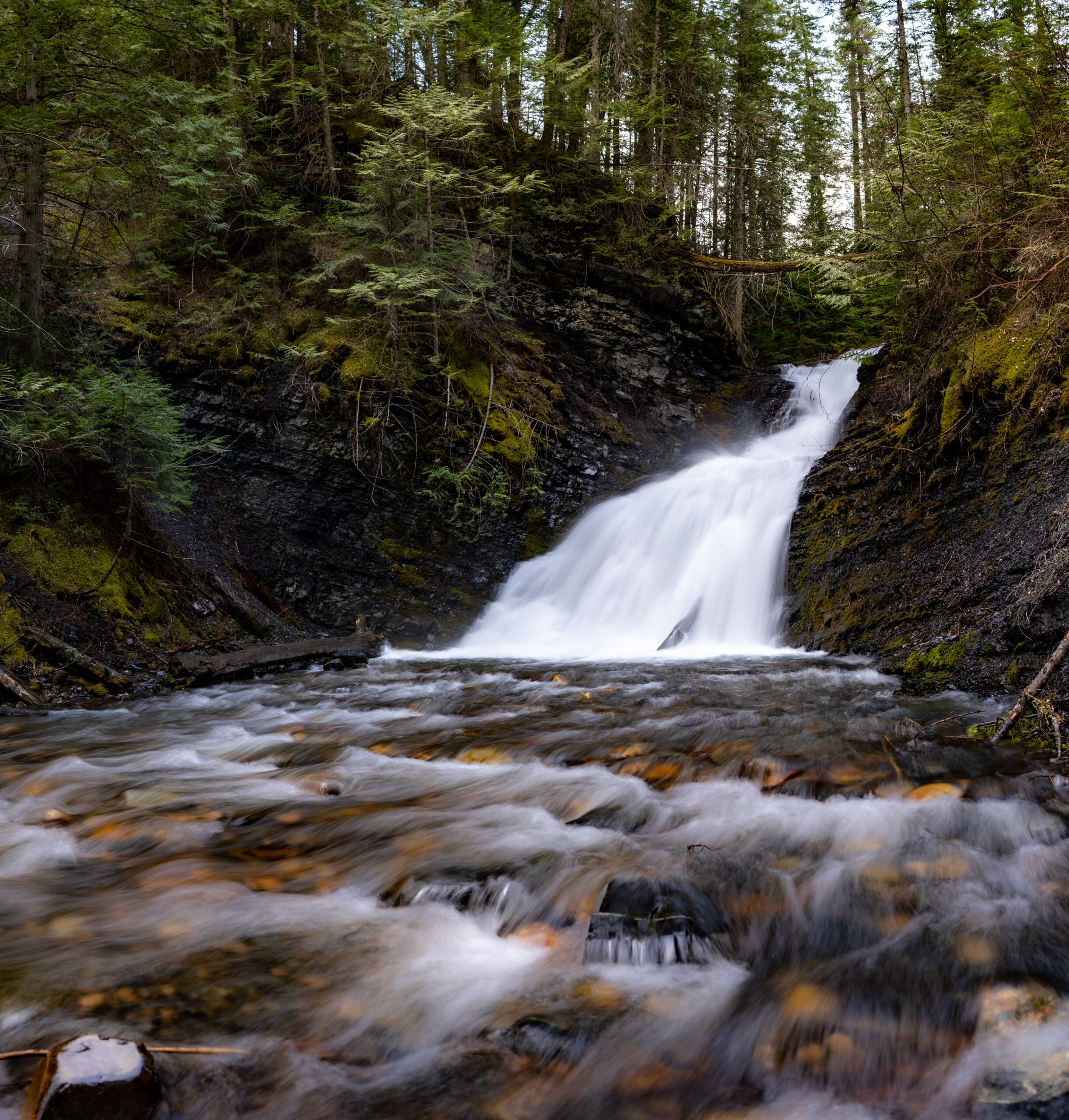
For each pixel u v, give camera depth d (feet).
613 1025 8.43
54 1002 8.86
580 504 53.26
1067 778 15.42
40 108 33.47
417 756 19.57
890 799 14.79
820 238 53.26
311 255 53.26
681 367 67.56
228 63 55.77
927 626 27.99
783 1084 7.47
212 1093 7.36
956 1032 8.07
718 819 14.20
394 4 53.47
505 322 59.77
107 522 35.58
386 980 9.39
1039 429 28.50
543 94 68.74
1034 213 31.27
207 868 12.84
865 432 39.45
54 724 24.59
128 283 47.65
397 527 48.11
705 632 41.29
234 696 29.32
